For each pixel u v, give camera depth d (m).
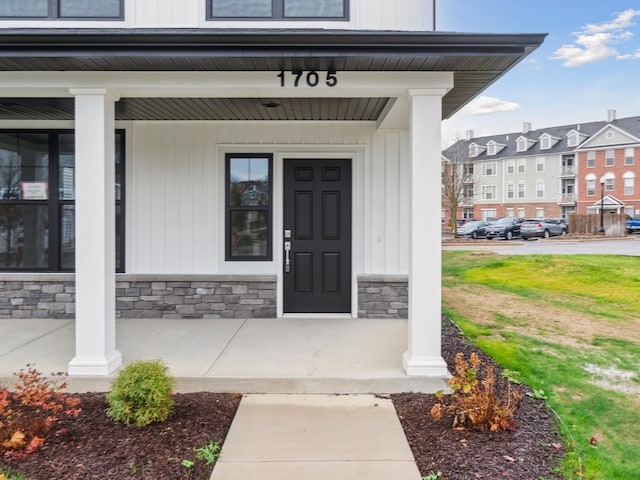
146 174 7.09
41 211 7.20
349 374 4.62
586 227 28.88
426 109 4.56
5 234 7.21
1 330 6.41
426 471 2.99
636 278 11.30
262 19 5.54
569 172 45.22
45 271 7.18
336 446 3.31
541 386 4.63
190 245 7.14
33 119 6.95
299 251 7.25
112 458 3.07
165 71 4.52
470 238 28.80
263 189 7.22
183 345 5.68
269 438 3.42
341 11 5.56
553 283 11.27
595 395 4.55
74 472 2.91
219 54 4.03
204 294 7.13
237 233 7.24
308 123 7.07
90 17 5.55
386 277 7.08
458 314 8.06
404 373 4.64
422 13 5.57
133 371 3.62
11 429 3.22
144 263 7.14
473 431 3.51
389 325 6.70
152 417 3.51
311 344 5.73
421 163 4.58
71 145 7.16
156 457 3.09
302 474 2.96
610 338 6.54
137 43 3.98
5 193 7.20
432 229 4.59
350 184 7.24
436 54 4.03
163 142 7.08
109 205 4.70
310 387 4.34
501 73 4.56
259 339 5.95
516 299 9.48
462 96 5.44
